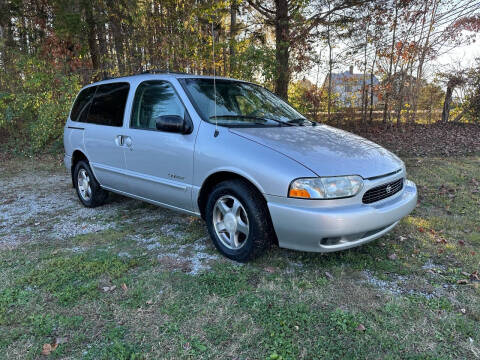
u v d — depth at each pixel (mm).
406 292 2643
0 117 8922
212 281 2775
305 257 3160
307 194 2605
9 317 2361
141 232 3855
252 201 2846
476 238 3572
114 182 4242
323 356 2008
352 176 2709
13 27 10680
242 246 2996
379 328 2236
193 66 10578
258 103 3859
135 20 9977
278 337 2150
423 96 12492
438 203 4684
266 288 2668
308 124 3793
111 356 2008
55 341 2141
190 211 3459
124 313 2396
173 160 3404
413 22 10617
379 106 11750
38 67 9406
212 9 10055
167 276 2861
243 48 10484
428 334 2186
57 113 8914
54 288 2709
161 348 2070
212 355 2016
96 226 4078
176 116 3266
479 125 11703
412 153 8125
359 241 2795
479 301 2521
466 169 6375
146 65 10656
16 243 3629
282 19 10383
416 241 3521
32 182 6398
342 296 2582
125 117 3979
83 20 10109
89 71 10266
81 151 4652
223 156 2980
